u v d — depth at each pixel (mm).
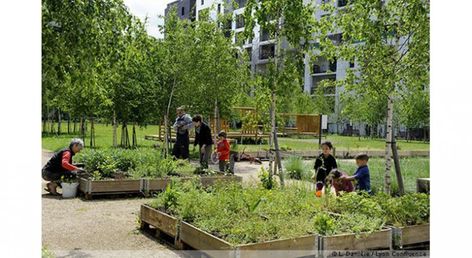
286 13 10422
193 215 6902
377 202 7387
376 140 37031
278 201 7531
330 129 49312
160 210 7559
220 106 19844
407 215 6965
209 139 13797
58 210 9234
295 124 32125
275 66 10820
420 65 9188
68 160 10844
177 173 12180
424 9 8719
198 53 18469
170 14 19312
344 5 11250
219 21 18625
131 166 12211
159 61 19422
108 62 7805
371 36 9359
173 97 20000
